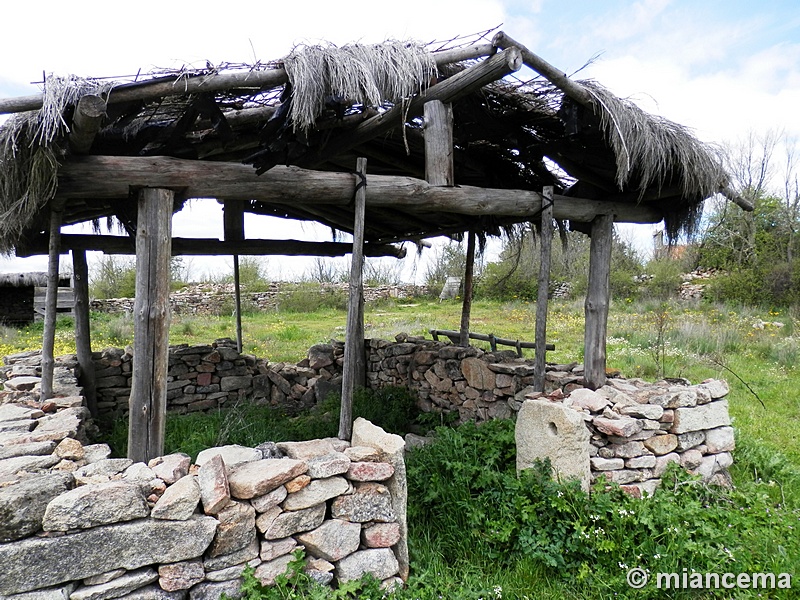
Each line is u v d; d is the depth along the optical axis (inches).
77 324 236.8
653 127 148.3
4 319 639.8
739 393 280.2
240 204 255.0
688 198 172.9
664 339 390.3
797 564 114.9
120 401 255.1
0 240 146.1
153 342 122.5
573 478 130.3
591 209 178.4
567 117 148.4
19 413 136.7
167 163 123.5
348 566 101.6
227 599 89.8
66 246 219.9
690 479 144.7
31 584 76.8
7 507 76.4
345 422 136.2
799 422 231.6
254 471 98.0
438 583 109.4
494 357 219.1
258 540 95.3
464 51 126.7
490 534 123.9
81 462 104.6
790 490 160.6
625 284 753.6
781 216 746.8
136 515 84.4
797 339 412.8
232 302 806.5
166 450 189.9
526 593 111.2
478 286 888.9
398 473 110.0
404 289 1003.3
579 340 459.8
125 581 82.7
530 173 195.9
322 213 259.0
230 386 283.1
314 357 295.7
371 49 119.9
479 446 156.6
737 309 603.5
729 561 114.9
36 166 106.3
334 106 125.6
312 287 907.4
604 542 116.4
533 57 125.0
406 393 261.0
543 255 172.4
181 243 248.1
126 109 112.5
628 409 148.5
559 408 133.0
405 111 133.3
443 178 148.5
